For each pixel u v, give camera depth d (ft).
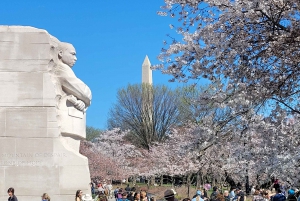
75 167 51.47
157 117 195.00
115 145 189.16
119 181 192.65
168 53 42.80
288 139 41.34
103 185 107.24
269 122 40.60
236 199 62.08
